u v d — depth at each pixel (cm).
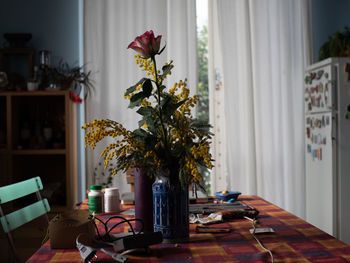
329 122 316
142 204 139
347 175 315
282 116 375
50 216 297
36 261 109
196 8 376
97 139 126
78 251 119
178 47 358
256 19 371
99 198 169
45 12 351
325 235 131
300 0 376
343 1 390
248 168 364
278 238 129
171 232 126
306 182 362
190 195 196
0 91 305
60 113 337
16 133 314
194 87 360
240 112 367
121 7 357
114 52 356
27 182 192
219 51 376
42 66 321
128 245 114
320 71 330
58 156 341
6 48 331
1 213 163
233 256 111
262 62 372
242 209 164
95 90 354
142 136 128
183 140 127
